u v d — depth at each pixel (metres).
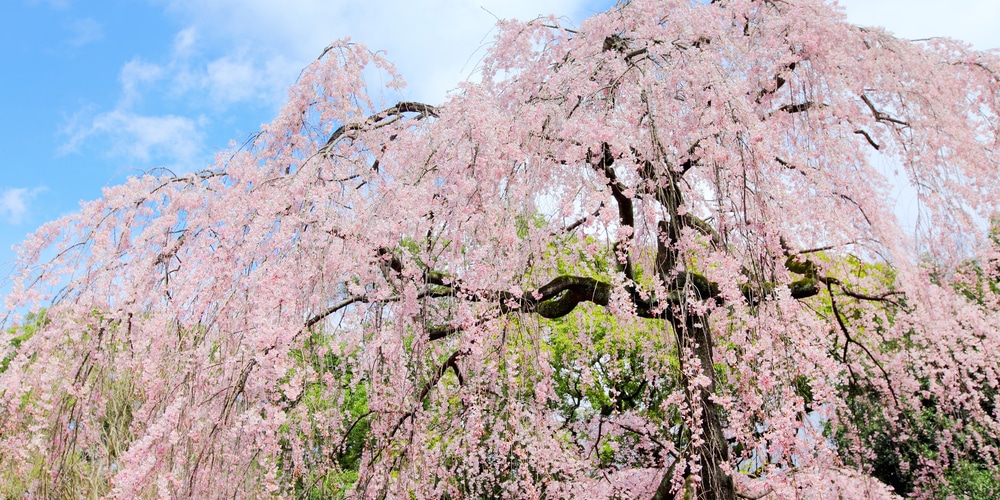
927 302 4.05
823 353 3.66
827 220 3.82
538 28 4.52
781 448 3.34
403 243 4.00
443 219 3.80
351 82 4.54
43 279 3.54
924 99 4.20
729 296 3.58
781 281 3.72
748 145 3.50
